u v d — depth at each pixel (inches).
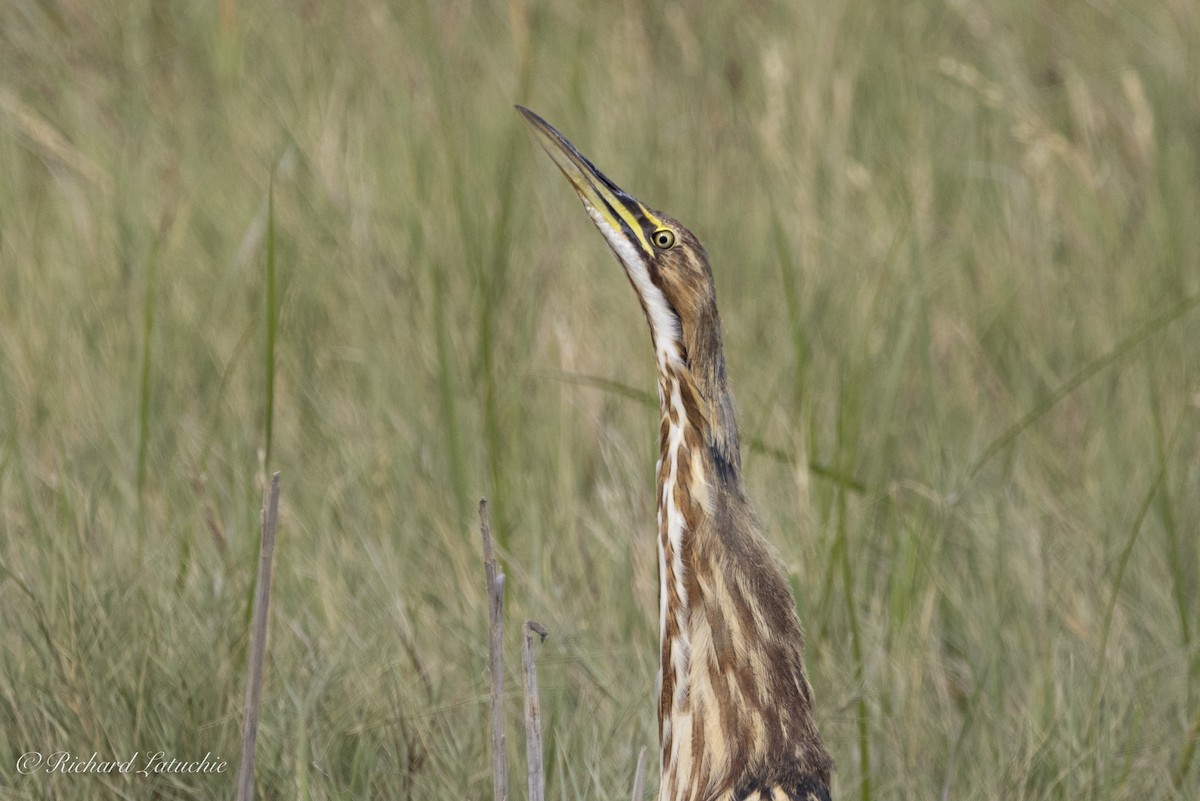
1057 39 1499.8
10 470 930.1
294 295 1115.9
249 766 623.8
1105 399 1073.5
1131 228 1277.1
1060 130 1384.1
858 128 1357.0
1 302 1093.1
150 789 743.7
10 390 1014.4
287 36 1408.7
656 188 1257.4
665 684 686.5
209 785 746.8
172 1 1434.5
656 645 850.1
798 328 1000.9
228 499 936.9
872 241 1201.4
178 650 789.2
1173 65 1454.2
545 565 886.4
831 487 913.5
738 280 1176.8
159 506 916.6
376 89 1359.5
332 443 1005.2
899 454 1040.8
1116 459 1031.0
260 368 1051.9
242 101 1333.7
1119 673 856.3
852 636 832.3
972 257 1210.6
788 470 991.6
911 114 1375.5
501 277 1106.7
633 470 974.4
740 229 1225.4
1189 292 1193.4
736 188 1273.4
